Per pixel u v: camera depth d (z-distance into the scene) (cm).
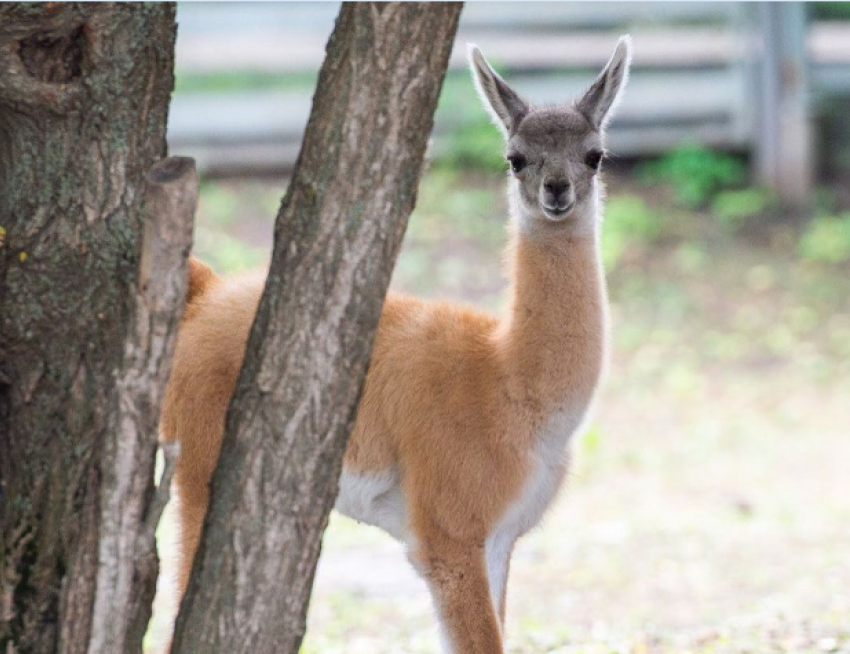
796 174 3253
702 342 2722
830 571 1562
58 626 769
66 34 775
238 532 764
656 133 3334
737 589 1525
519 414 1005
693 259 3012
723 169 3288
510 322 1017
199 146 3200
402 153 752
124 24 777
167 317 741
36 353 780
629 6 3356
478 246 2988
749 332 2753
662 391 2522
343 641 1325
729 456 2214
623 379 2575
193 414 1005
